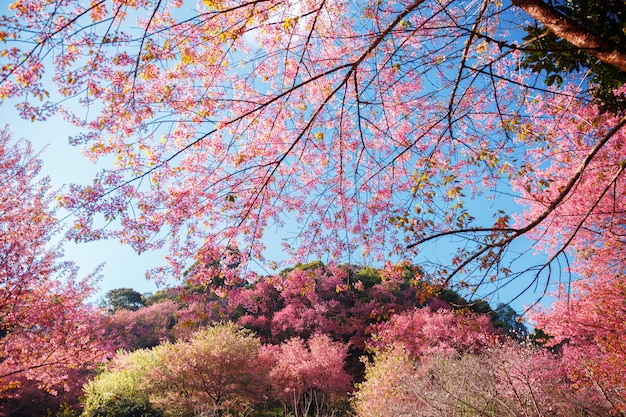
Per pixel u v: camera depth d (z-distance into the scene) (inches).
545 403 289.4
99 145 159.6
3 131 389.7
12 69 116.7
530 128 177.3
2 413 703.1
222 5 150.9
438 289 158.1
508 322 743.7
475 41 163.9
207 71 163.2
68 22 117.2
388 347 527.5
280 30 165.8
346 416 649.0
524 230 145.3
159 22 149.2
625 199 238.5
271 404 844.0
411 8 133.7
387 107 186.7
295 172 202.4
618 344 257.8
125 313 1282.0
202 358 681.6
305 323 989.8
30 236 367.9
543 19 114.1
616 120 210.5
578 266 294.8
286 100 177.9
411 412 339.0
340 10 174.9
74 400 764.6
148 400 679.7
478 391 297.9
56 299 390.9
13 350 364.5
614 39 135.1
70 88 135.2
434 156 194.7
